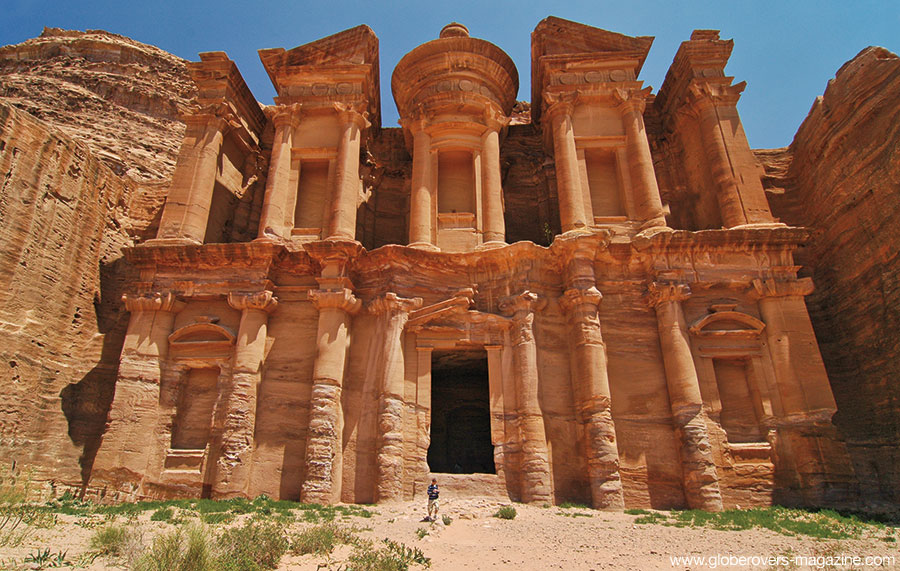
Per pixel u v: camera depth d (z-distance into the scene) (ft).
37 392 59.93
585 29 82.84
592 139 75.77
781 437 57.00
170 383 61.11
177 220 68.74
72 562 26.48
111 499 54.60
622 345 62.59
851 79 71.26
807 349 59.52
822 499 52.85
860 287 66.80
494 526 43.32
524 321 62.59
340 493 56.44
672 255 64.90
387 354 61.16
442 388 84.53
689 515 48.96
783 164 88.74
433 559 32.71
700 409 57.16
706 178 76.07
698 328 61.16
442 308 64.13
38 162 63.46
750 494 54.75
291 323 64.54
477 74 80.94
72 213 68.23
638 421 59.00
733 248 64.49
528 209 90.17
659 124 88.69
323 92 79.10
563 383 61.46
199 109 75.92
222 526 39.29
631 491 55.88
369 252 66.28
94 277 71.41
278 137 76.07
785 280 62.64
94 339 69.15
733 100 75.41
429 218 72.08
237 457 56.08
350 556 31.22
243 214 81.35
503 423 59.67
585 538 38.88
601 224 71.36
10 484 41.19
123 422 57.77
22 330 58.65
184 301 64.85
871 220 65.67
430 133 78.28
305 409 60.49
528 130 96.99
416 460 58.39
